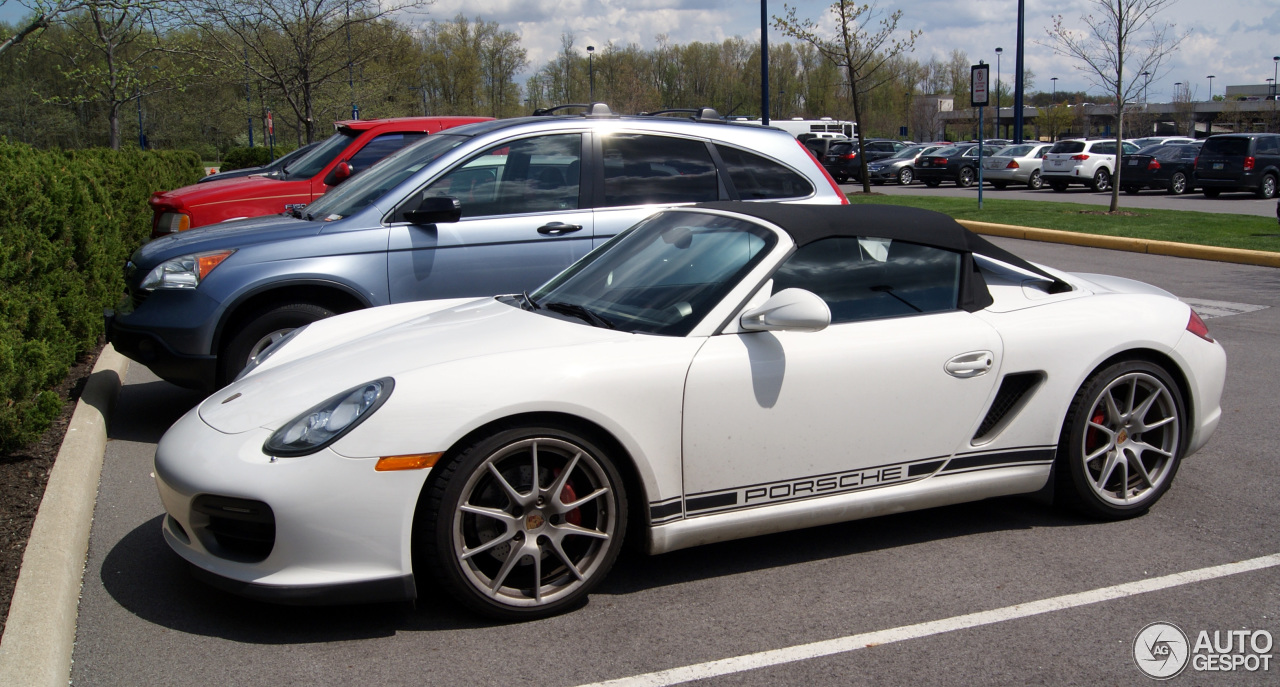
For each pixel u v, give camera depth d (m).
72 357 6.01
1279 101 68.81
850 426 3.44
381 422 2.91
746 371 3.27
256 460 2.93
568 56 62.06
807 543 3.76
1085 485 3.83
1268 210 19.59
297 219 5.65
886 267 3.66
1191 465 4.68
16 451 4.65
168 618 3.17
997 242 14.82
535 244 5.59
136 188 10.72
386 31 19.80
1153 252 13.03
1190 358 3.96
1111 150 26.98
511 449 3.02
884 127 70.31
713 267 3.56
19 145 6.23
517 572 3.16
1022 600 3.25
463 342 3.33
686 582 3.42
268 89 20.14
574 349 3.20
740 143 6.09
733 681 2.76
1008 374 3.66
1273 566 3.51
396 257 5.37
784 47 68.56
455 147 5.61
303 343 3.94
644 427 3.15
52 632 2.87
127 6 14.21
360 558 2.91
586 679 2.77
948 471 3.65
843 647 2.95
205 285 5.11
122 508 4.22
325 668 2.83
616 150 5.84
